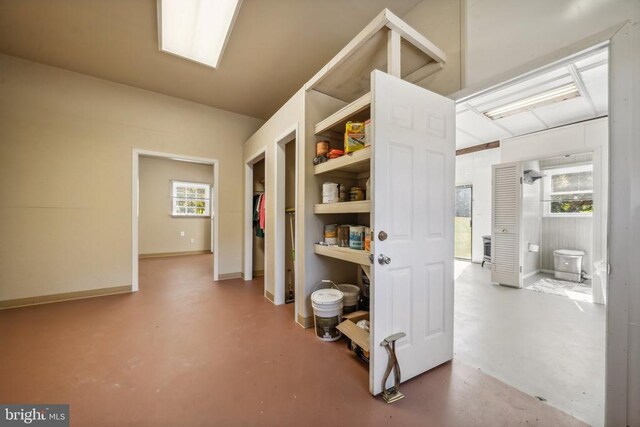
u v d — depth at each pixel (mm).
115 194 3576
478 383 1705
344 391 1617
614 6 1317
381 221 1562
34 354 2008
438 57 2025
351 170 2641
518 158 4215
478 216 6055
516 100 3498
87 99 3404
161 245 6863
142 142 3766
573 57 1481
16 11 2338
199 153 4234
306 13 2406
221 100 4113
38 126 3139
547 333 2438
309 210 2566
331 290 2514
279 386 1661
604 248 3309
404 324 1682
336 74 2305
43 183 3168
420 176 1759
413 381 1725
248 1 2256
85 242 3398
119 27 2545
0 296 2963
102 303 3189
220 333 2406
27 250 3092
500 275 4199
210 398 1549
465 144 5727
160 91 3824
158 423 1360
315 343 2230
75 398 1531
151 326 2541
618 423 1301
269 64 3160
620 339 1294
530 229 4547
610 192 1324
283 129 3035
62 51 2918
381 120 1566
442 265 1894
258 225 4574
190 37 2639
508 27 1719
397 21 1722
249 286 4035
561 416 1424
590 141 3543
